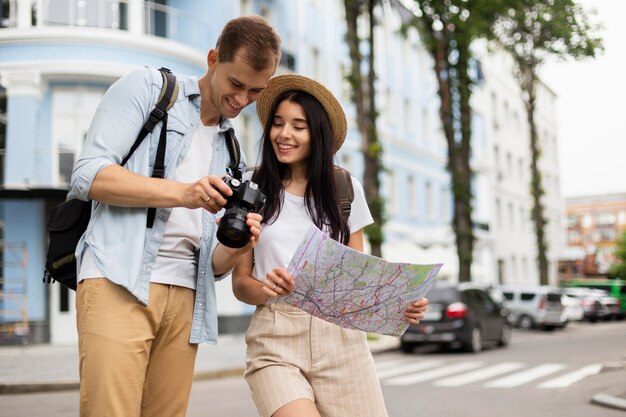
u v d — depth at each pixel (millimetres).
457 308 15320
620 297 41438
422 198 33344
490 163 40594
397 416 7094
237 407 7703
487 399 8336
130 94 2631
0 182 15781
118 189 2439
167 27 17984
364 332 2910
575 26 28031
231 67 2562
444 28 23516
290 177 2969
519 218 45688
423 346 18094
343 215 2941
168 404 2766
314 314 2779
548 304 26469
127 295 2539
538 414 7109
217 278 2910
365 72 28328
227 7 19609
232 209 2492
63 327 15648
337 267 2625
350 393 2824
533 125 33156
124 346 2480
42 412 7578
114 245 2537
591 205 96375
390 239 29125
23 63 15555
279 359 2791
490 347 17562
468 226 23250
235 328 18125
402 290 2732
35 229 15664
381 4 20078
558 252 54938
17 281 15492
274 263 2869
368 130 18719
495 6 24906
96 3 16359
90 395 2459
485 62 40875
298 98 2889
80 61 15617
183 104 2754
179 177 2740
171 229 2678
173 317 2707
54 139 15906
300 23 23984
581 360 13250
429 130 34875
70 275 2668
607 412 7094
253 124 20531
